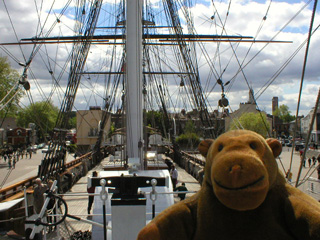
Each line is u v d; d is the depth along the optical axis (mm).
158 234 2074
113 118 50125
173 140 31641
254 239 1948
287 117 116688
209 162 2119
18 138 66375
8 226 9141
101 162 30109
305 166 33656
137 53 12070
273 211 1996
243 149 1918
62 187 15383
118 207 4484
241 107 56156
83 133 56594
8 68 41188
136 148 11727
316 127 69062
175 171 14672
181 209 2197
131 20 12094
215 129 18094
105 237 4523
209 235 2045
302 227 1819
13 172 34031
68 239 7934
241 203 1742
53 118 56594
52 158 14977
